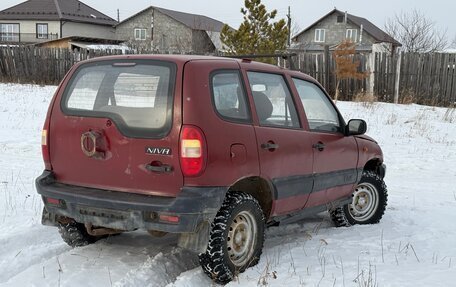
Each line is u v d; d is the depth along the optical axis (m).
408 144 13.60
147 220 4.47
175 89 4.52
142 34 73.38
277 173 5.18
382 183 6.91
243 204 4.82
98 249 5.53
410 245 5.86
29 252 5.32
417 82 20.55
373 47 47.69
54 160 5.05
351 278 4.77
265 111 5.21
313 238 6.09
